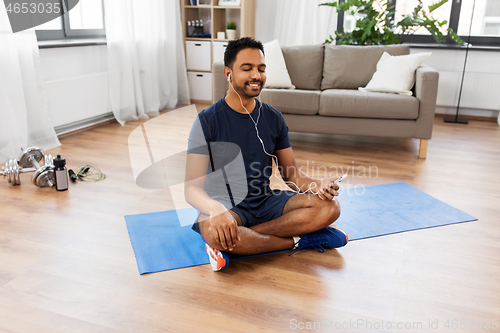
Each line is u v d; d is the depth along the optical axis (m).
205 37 4.93
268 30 5.06
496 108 4.30
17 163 2.38
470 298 1.39
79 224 1.88
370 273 1.53
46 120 3.04
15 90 2.75
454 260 1.64
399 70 3.27
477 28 4.46
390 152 3.20
